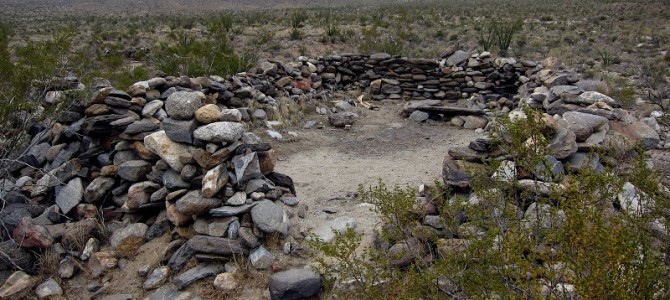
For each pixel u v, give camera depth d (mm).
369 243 4891
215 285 4375
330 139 9734
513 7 45844
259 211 4766
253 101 10430
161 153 5145
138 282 4637
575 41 23109
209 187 4762
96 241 5051
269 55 18219
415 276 3346
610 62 17688
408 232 4098
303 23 29484
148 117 6395
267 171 5520
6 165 5891
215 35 21641
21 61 6562
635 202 4008
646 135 6430
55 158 6031
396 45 18031
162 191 5207
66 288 4633
